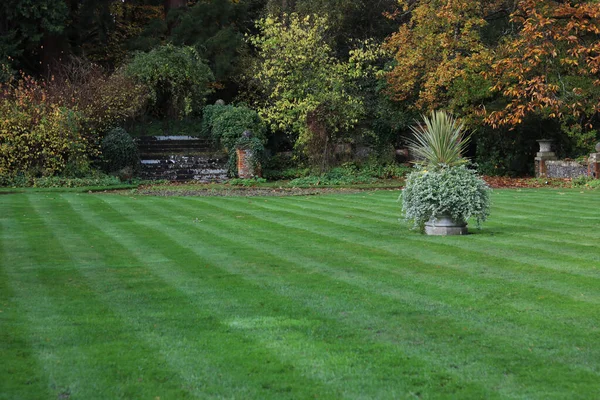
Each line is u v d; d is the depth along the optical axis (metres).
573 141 22.84
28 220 11.02
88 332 4.71
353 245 8.28
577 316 4.98
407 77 22.11
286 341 4.46
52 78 21.27
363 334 4.61
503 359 4.08
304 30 22.92
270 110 22.91
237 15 28.97
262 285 6.13
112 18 27.55
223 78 27.45
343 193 16.80
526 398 3.48
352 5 25.98
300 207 12.94
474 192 8.98
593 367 3.93
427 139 9.31
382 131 24.30
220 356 4.18
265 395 3.55
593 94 18.66
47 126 18.94
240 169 21.23
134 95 22.89
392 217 11.22
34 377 3.83
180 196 15.95
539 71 17.64
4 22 24.70
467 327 4.74
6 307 5.41
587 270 6.56
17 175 18.89
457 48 20.78
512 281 6.14
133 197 15.44
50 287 6.14
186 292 5.90
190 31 27.22
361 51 22.56
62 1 24.61
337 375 3.83
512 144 23.38
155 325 4.88
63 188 17.61
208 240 8.82
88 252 7.96
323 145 22.25
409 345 4.36
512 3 20.45
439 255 7.50
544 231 9.28
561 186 18.72
